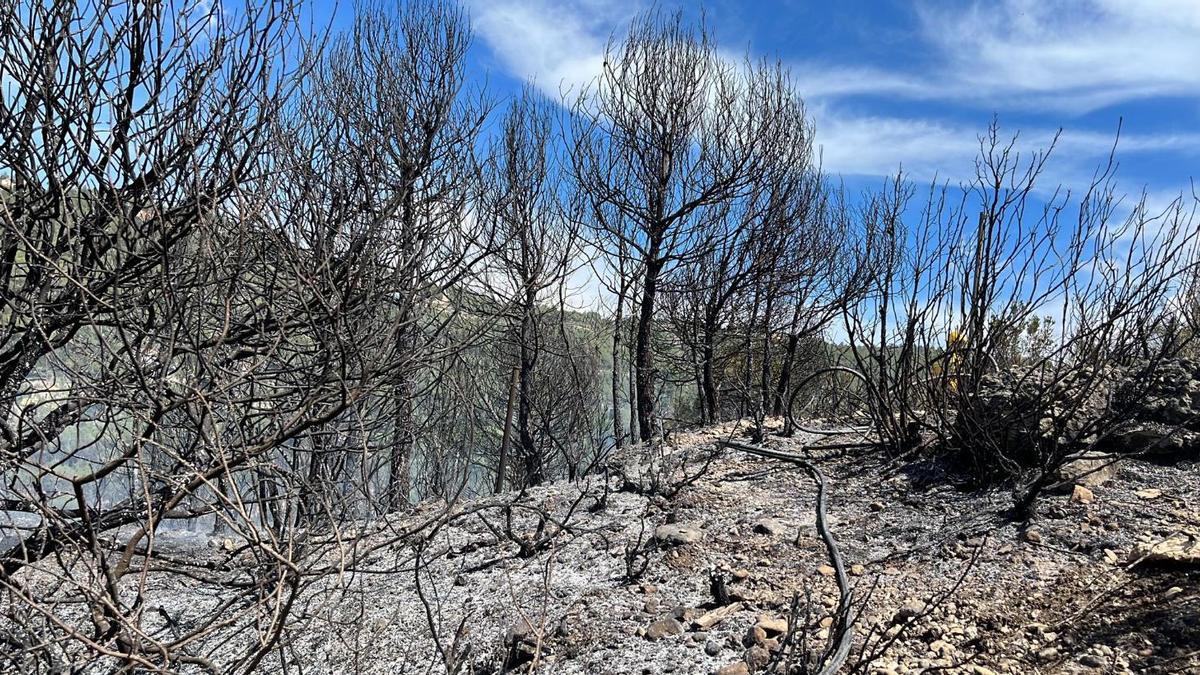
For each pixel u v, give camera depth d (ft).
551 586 12.96
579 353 42.22
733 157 38.14
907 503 14.43
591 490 19.07
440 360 13.82
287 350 11.68
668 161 37.65
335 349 10.63
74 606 11.70
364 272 11.70
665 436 23.09
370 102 23.53
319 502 10.39
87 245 10.70
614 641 10.60
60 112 10.16
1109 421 13.74
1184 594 9.09
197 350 8.64
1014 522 12.48
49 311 10.71
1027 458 14.24
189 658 7.59
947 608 9.96
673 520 15.38
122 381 9.78
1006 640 9.01
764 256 42.19
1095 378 14.49
